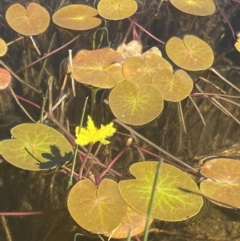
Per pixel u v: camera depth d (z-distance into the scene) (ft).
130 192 1.61
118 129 1.88
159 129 1.94
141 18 2.34
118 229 1.56
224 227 1.72
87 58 2.02
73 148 1.77
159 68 2.01
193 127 1.98
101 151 1.83
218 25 2.35
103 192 1.60
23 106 1.96
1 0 2.34
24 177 1.77
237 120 1.97
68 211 1.60
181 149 1.90
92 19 2.24
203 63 2.09
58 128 1.87
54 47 2.18
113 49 2.10
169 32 2.29
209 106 2.05
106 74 1.97
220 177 1.71
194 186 1.65
